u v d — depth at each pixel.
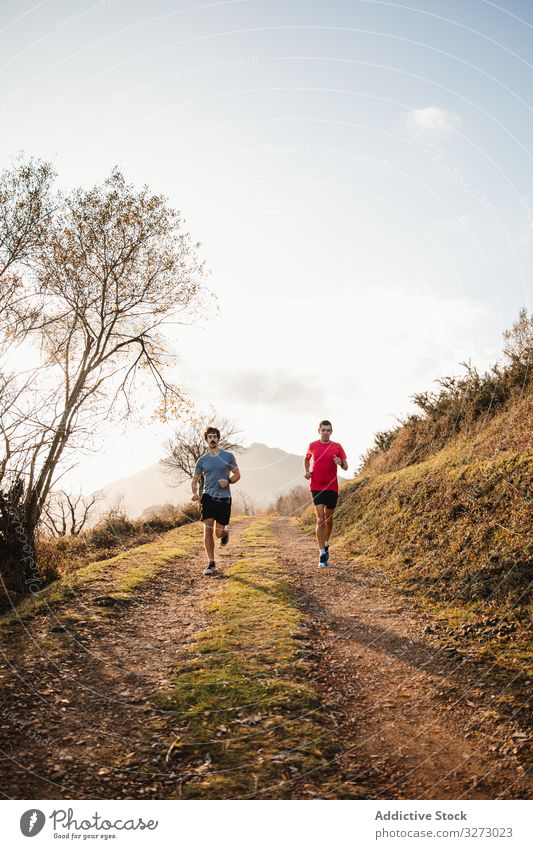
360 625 5.14
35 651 4.38
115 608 5.87
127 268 10.84
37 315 9.21
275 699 3.46
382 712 3.35
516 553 5.46
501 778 2.60
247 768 2.73
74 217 10.30
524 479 6.52
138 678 3.96
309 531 13.54
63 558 9.72
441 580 5.98
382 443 17.39
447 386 13.11
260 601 5.95
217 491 7.83
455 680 3.71
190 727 3.15
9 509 7.59
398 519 8.64
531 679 3.53
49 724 3.16
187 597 6.58
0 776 2.62
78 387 9.41
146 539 14.41
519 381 10.38
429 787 2.57
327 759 2.81
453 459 9.18
